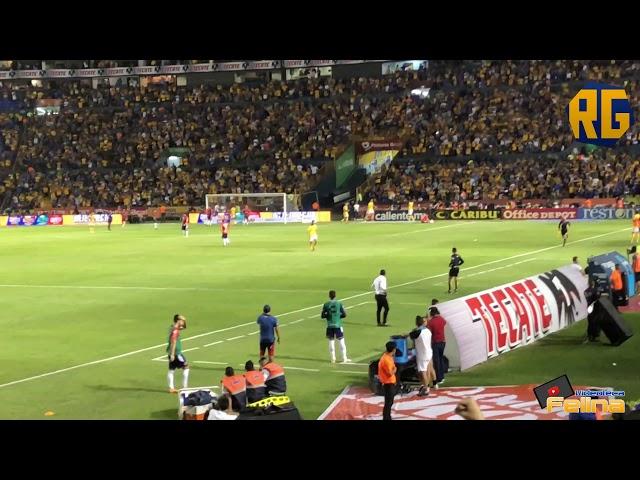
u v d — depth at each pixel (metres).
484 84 103.50
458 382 23.33
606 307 27.58
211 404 19.47
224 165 106.88
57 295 41.50
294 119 108.81
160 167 108.88
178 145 110.25
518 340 26.91
